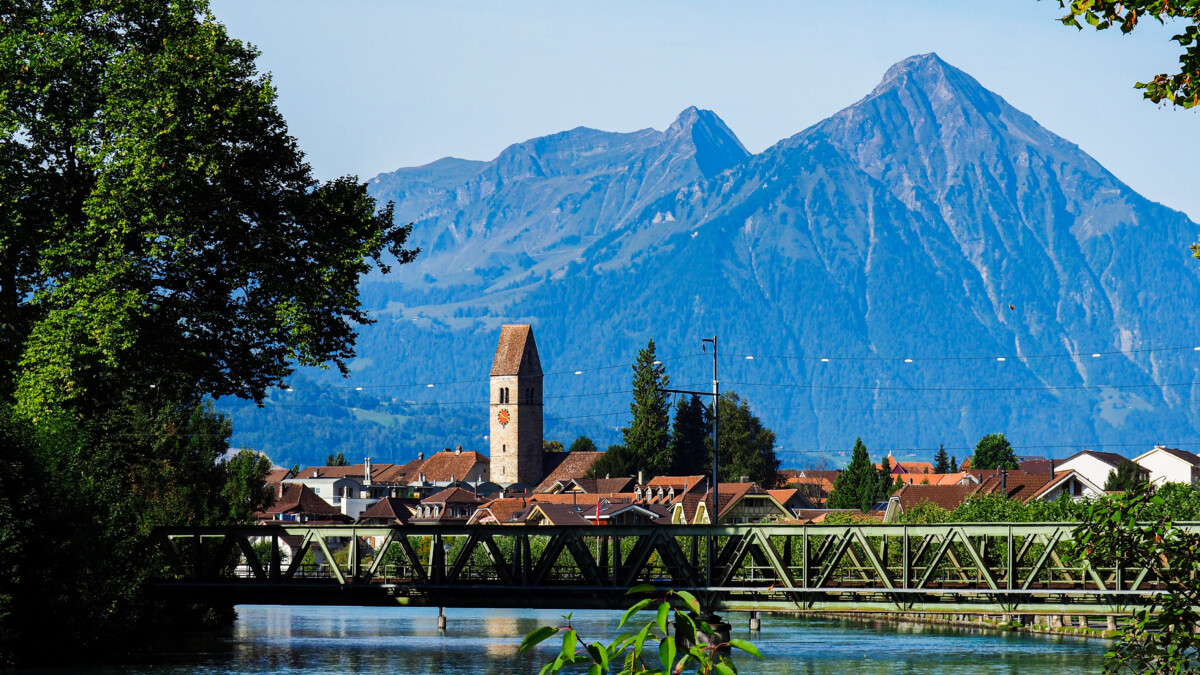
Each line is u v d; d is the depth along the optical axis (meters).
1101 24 18.45
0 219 57.00
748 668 74.25
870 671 72.50
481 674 72.06
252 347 62.88
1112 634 21.02
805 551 62.31
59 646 65.31
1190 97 18.36
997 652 83.56
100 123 58.38
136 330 55.50
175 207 56.06
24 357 55.88
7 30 58.78
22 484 62.94
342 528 69.25
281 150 61.47
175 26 60.00
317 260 60.94
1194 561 20.69
